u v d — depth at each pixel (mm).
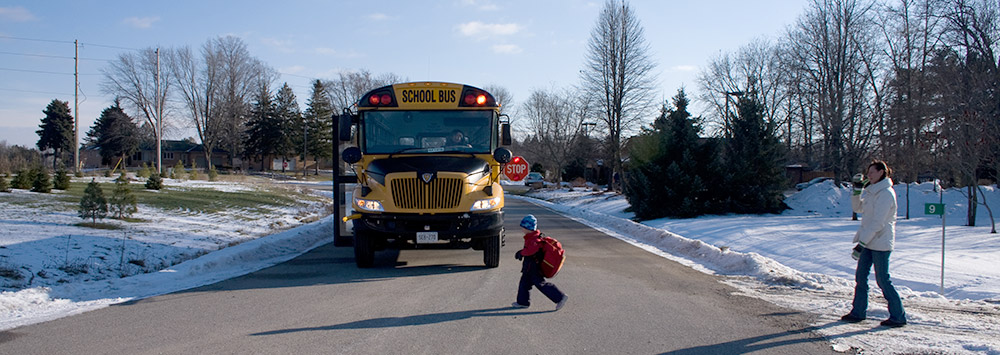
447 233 8992
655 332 5742
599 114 39969
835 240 13133
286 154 75188
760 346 5254
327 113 75750
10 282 8047
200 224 16703
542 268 6703
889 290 5961
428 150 9875
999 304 7172
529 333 5652
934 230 14719
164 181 35094
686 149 22297
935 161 17375
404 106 9906
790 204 23688
